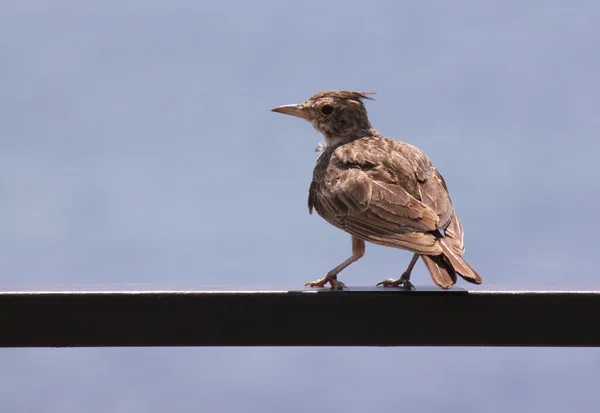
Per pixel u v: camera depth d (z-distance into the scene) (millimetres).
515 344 9180
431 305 9219
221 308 9188
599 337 9078
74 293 9188
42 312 9172
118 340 9164
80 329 9172
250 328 9188
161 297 9188
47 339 9164
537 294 9133
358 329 9219
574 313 9094
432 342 9219
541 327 9125
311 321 9211
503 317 9172
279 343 9195
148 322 9180
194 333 9180
